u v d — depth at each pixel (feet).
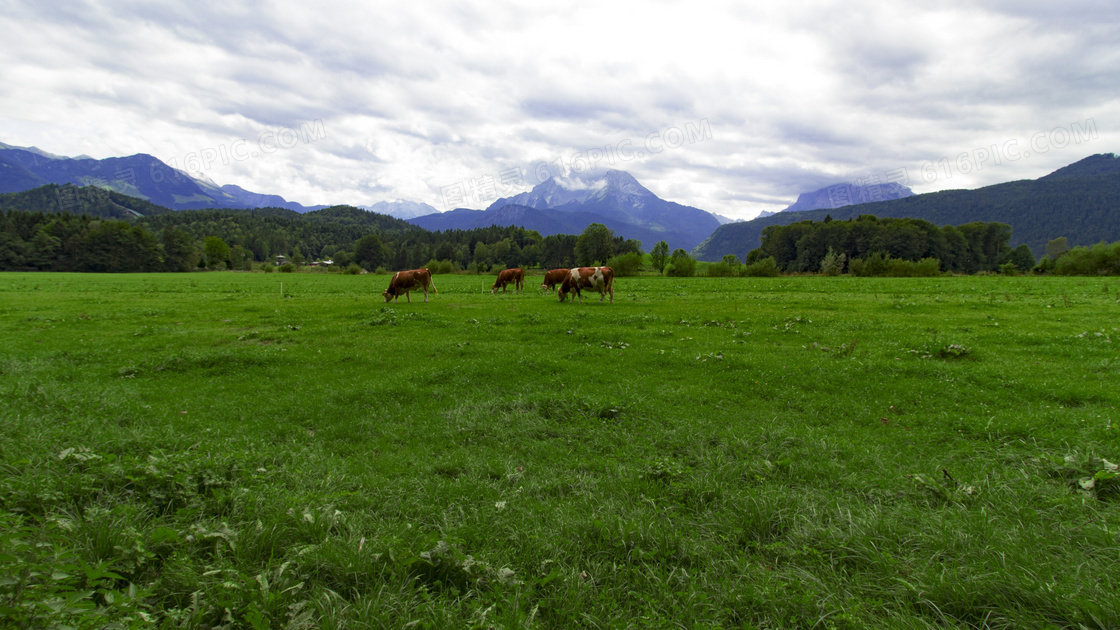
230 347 51.83
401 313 72.74
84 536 13.96
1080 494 17.90
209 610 11.75
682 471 21.38
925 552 14.99
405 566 14.12
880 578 13.94
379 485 20.86
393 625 12.30
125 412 30.07
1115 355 38.50
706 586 14.07
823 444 24.49
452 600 13.21
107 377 39.75
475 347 49.85
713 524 17.28
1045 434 24.39
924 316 66.08
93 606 10.40
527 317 69.00
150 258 398.62
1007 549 14.42
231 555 14.30
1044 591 12.21
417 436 27.94
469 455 24.77
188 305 94.73
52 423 26.71
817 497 18.93
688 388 35.35
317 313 78.84
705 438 25.96
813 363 39.68
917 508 17.80
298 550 14.61
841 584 13.94
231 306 92.17
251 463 21.22
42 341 54.34
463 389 36.29
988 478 20.36
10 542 11.40
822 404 31.42
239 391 36.63
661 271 297.12
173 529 14.71
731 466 22.16
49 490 16.47
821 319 64.08
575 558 15.25
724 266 234.79
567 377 38.65
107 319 72.95
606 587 13.98
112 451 22.17
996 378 33.53
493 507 18.38
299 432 28.40
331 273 364.38
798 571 14.46
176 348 51.34
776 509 17.58
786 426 27.50
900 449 24.44
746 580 14.33
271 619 11.83
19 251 377.50
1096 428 24.26
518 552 15.67
